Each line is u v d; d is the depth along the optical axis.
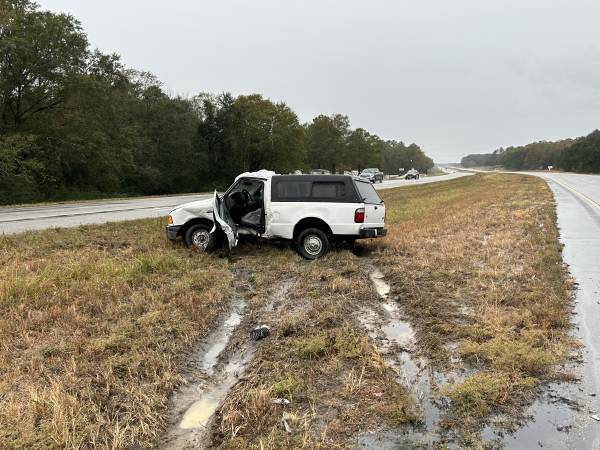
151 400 3.79
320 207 9.41
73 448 3.12
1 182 30.05
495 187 37.84
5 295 6.14
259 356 4.68
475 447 3.17
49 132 35.59
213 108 59.50
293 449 3.14
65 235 11.27
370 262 9.42
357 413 3.61
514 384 3.97
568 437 3.28
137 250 9.72
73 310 5.75
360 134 95.62
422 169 189.00
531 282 7.14
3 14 30.12
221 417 3.61
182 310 5.99
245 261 9.14
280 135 60.31
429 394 3.93
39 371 4.19
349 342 4.93
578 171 114.19
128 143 44.25
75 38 35.34
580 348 4.73
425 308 6.13
